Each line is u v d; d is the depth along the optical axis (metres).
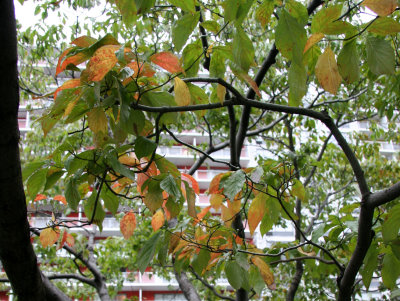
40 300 2.54
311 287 7.09
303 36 1.33
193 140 14.85
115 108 1.93
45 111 1.94
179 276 4.92
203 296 7.93
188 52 2.14
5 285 6.77
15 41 1.62
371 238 2.47
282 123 7.84
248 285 2.39
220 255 2.55
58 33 6.16
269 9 1.61
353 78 1.56
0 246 2.19
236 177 2.13
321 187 8.35
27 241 2.23
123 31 5.22
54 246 6.52
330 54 1.58
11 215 2.05
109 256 7.36
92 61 1.53
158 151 16.44
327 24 1.45
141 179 2.18
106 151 1.94
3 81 1.66
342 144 2.53
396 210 2.02
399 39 3.70
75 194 2.05
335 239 2.93
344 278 2.68
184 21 1.63
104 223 14.64
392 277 2.53
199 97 2.30
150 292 15.52
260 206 2.46
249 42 1.49
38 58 6.33
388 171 8.30
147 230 6.88
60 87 1.76
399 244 2.35
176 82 2.04
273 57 4.02
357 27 1.55
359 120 7.25
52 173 2.10
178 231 2.49
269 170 2.53
